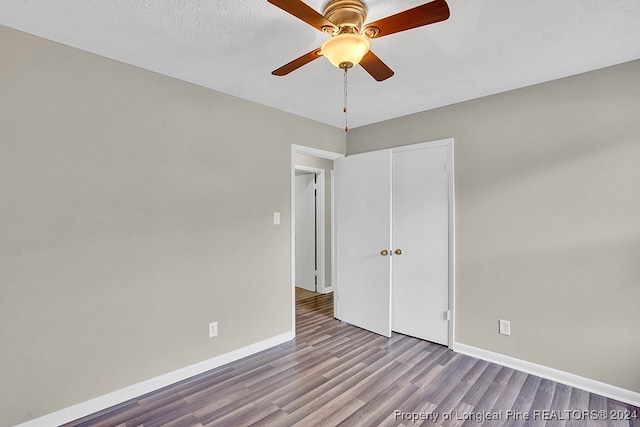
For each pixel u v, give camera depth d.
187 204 2.46
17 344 1.78
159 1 1.52
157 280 2.30
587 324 2.27
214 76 2.38
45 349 1.86
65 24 1.72
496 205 2.68
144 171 2.25
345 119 3.42
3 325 1.74
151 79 2.29
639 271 2.09
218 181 2.65
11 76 1.76
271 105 3.00
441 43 1.91
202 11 1.60
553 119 2.42
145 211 2.25
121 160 2.14
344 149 3.85
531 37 1.85
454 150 2.92
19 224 1.78
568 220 2.35
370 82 2.47
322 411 2.03
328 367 2.61
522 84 2.50
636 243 2.10
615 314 2.17
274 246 3.06
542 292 2.46
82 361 1.99
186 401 2.14
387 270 3.25
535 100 2.49
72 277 1.95
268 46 1.96
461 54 2.04
